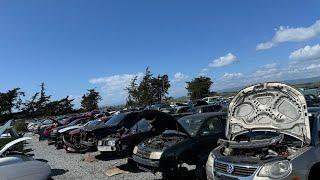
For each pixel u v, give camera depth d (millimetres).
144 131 12922
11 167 8555
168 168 9031
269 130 6941
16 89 80438
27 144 25984
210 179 6926
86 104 71812
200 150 9234
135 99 55438
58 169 13461
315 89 32594
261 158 6270
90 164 13781
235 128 7426
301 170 6008
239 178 6211
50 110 81312
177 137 9758
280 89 6684
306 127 6426
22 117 79625
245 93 7156
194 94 61438
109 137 13367
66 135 18562
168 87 56156
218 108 19703
